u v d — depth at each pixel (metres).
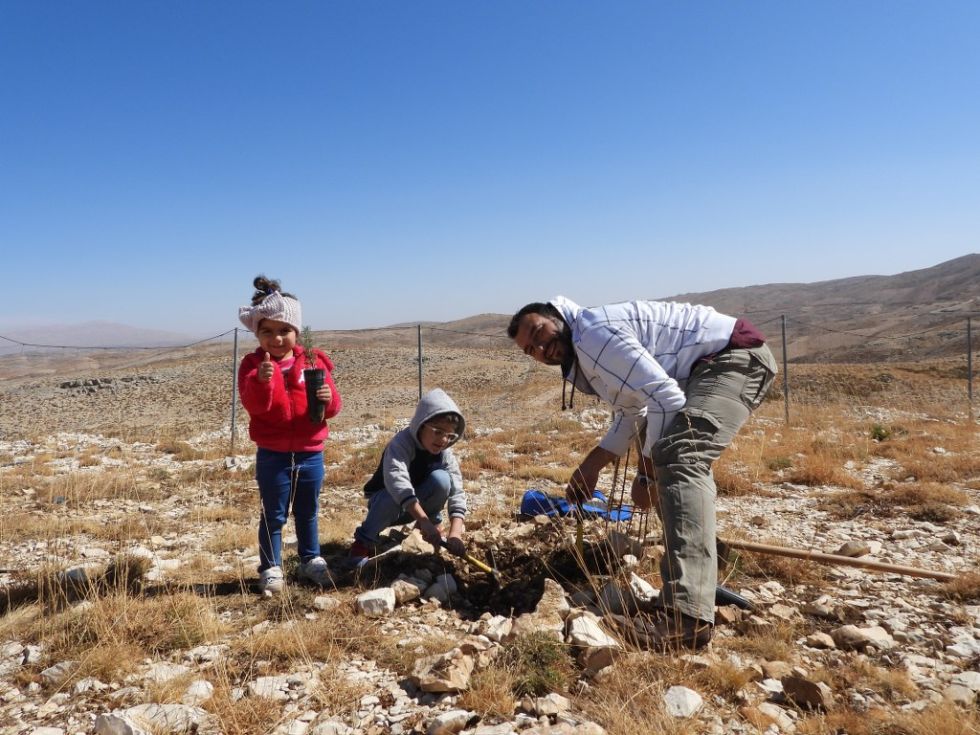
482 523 5.08
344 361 40.34
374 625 3.29
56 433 15.64
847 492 6.53
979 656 2.98
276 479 3.79
